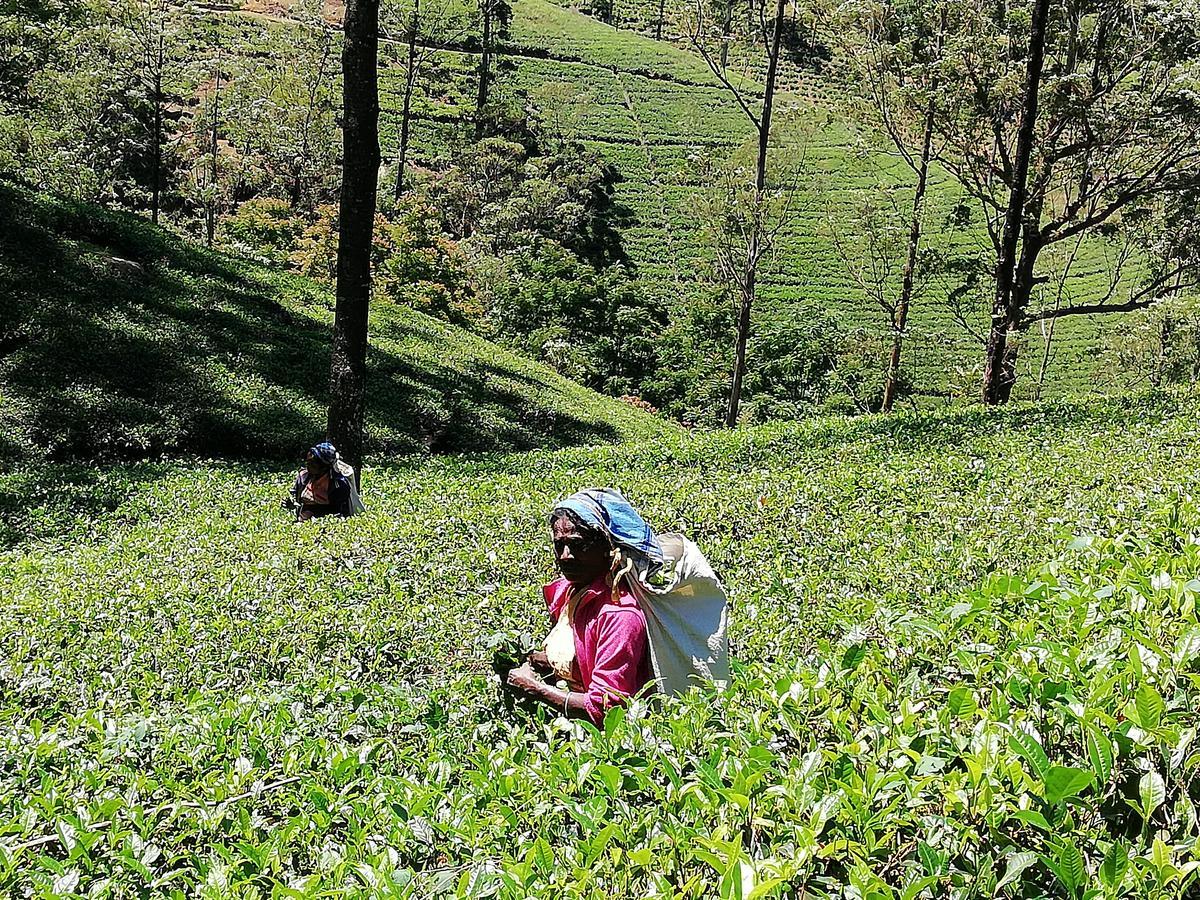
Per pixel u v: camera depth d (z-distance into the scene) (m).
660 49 129.25
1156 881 2.06
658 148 102.25
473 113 99.56
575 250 81.88
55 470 17.25
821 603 5.88
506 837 2.97
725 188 34.09
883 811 2.41
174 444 20.45
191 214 66.12
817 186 36.44
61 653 6.75
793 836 2.44
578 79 116.62
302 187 67.69
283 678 6.08
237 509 14.00
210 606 7.36
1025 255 25.59
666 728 3.33
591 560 3.89
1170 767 2.35
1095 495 7.54
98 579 8.89
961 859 2.31
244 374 24.36
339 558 8.67
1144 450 10.05
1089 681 2.88
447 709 4.75
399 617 6.70
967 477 9.96
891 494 9.33
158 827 3.55
